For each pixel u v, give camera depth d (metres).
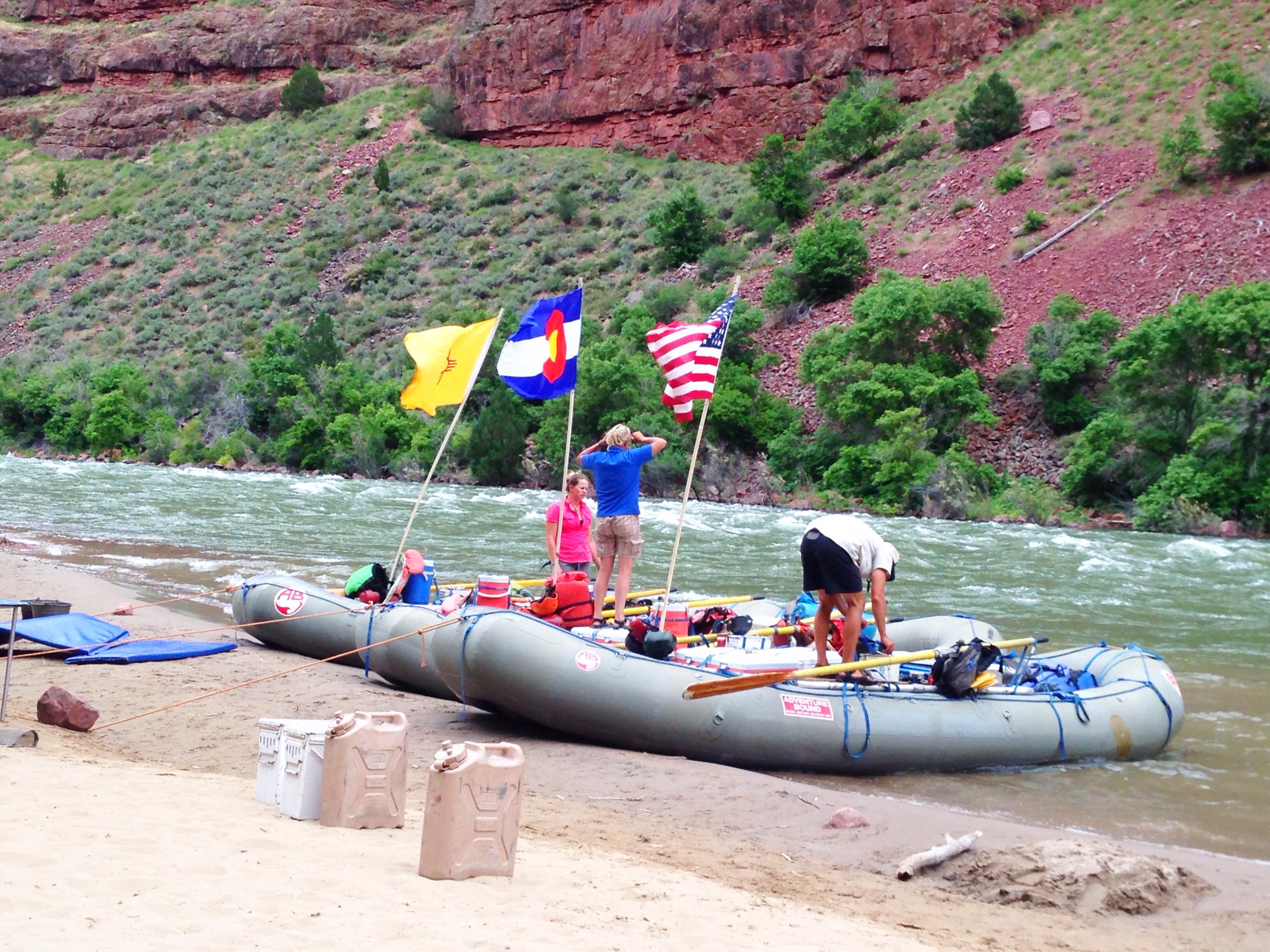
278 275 73.06
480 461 45.28
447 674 8.68
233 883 4.44
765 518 30.94
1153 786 8.09
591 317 58.91
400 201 77.75
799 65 71.12
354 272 71.69
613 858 5.71
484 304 63.94
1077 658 10.06
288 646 11.77
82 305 75.44
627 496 9.30
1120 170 49.59
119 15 109.69
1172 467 32.16
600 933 4.29
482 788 4.88
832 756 8.11
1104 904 5.68
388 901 4.39
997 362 42.31
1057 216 48.62
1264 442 31.17
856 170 61.72
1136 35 58.97
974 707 8.50
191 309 71.62
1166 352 33.38
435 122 85.38
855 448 38.44
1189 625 14.73
